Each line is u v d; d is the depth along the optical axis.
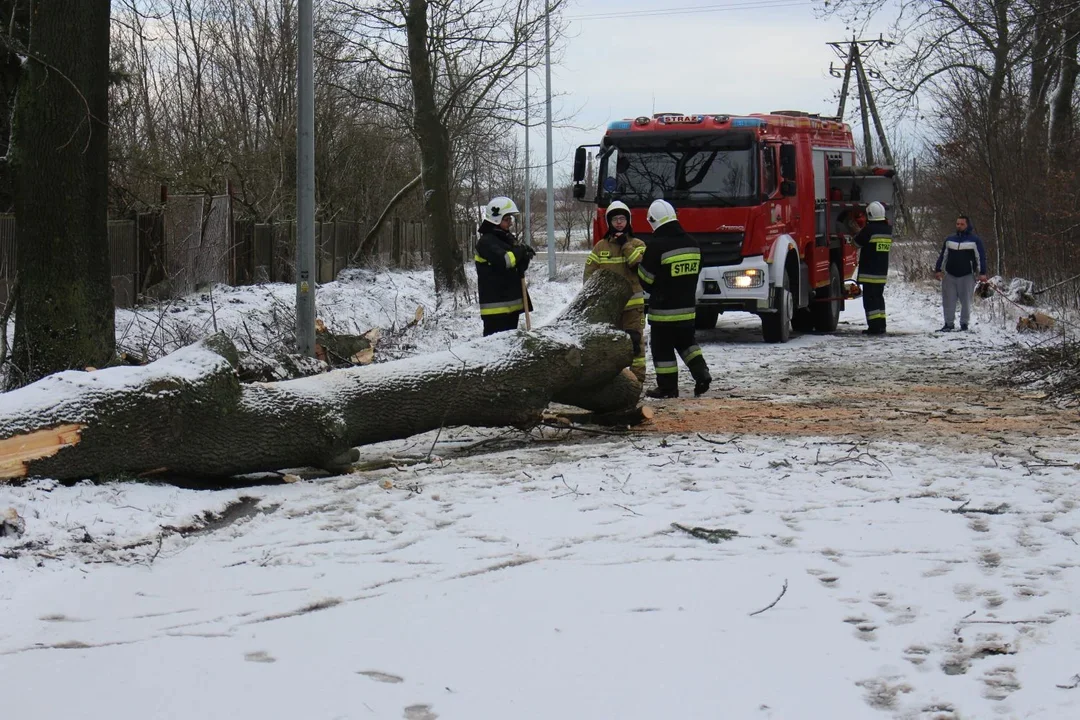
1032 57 22.23
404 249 36.53
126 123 24.31
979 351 15.02
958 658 4.03
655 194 16.42
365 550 5.53
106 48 9.91
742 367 13.80
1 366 9.96
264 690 3.80
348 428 7.46
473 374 8.21
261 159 27.44
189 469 6.88
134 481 6.62
